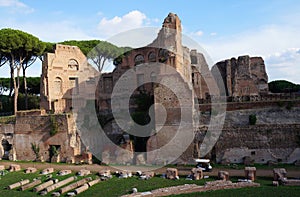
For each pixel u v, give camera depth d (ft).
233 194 88.99
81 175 120.57
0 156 165.58
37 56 215.10
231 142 138.92
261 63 219.00
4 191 104.73
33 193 101.30
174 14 170.91
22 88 262.88
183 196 88.99
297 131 133.28
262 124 139.44
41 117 158.40
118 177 116.88
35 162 154.81
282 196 85.05
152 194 90.38
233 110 148.46
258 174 114.21
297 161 128.36
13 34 194.18
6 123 167.12
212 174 116.57
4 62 209.15
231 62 218.18
